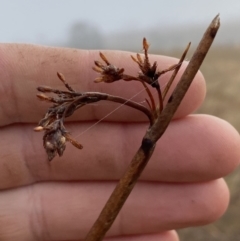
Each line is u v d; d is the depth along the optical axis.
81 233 0.09
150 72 0.06
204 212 0.09
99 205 0.09
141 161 0.05
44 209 0.09
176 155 0.08
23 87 0.08
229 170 0.08
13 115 0.08
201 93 0.08
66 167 0.09
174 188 0.09
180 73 0.08
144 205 0.09
